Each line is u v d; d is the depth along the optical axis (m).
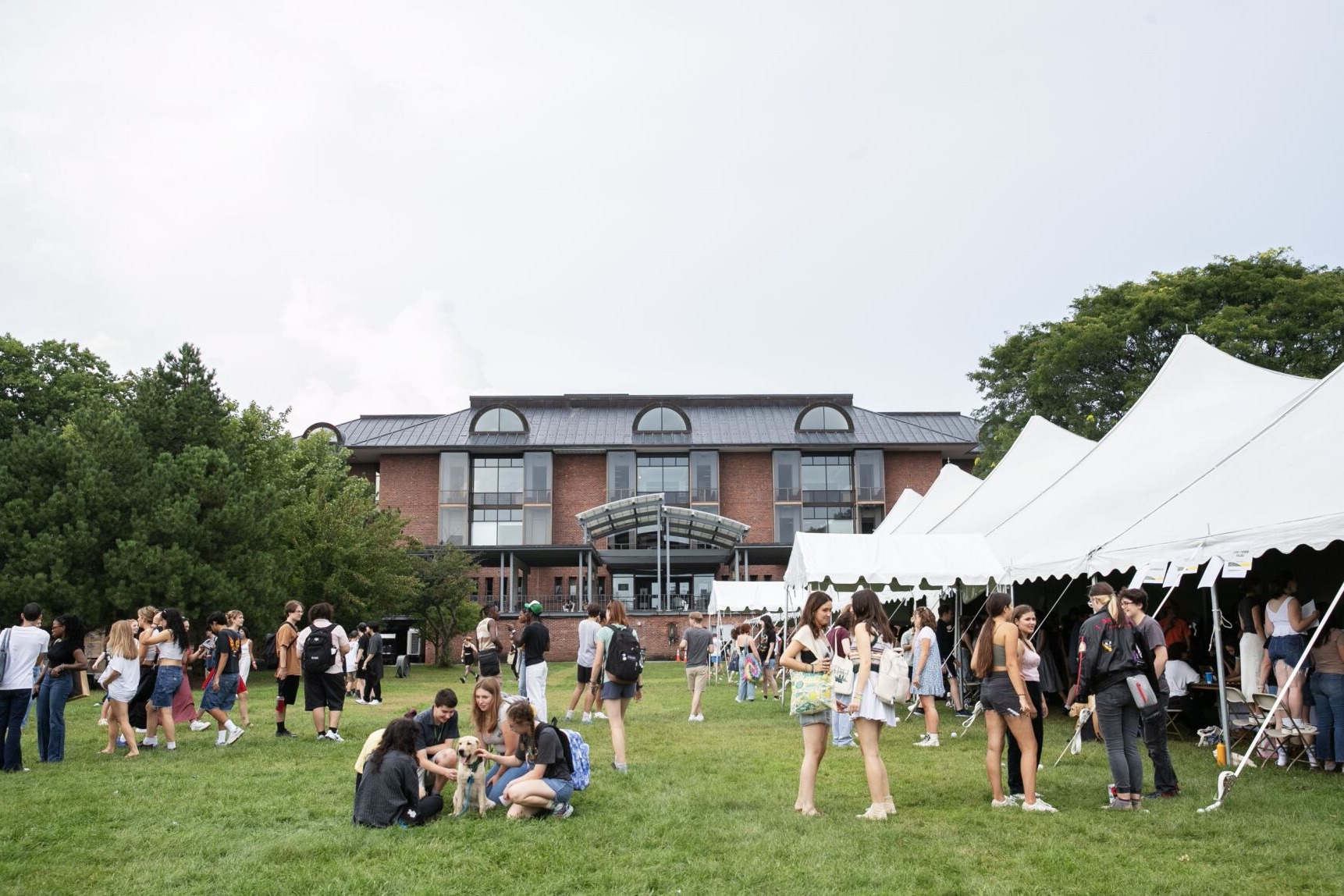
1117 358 38.56
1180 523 11.24
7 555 24.08
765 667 21.67
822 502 57.78
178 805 8.30
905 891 5.62
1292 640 10.06
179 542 25.48
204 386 29.98
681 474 58.38
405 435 57.62
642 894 5.69
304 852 6.66
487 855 6.57
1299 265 36.38
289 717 16.47
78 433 26.86
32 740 13.00
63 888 5.86
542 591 56.94
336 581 34.00
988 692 8.03
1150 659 8.34
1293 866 6.07
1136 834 6.93
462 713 18.03
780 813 7.79
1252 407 14.11
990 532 17.83
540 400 61.66
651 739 13.07
